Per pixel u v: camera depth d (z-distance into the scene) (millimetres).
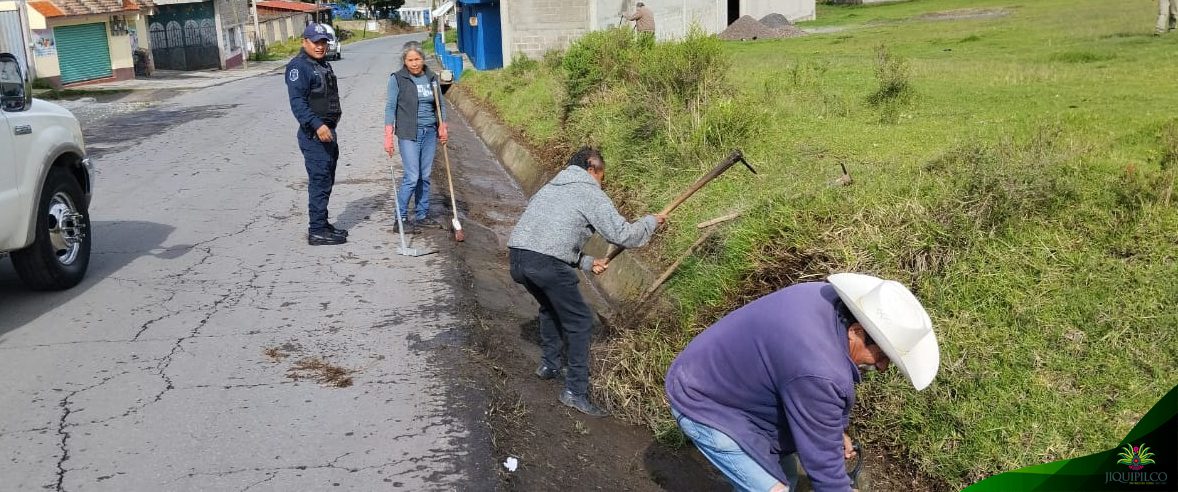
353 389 4938
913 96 11336
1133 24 21453
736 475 3352
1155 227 5340
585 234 4957
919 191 6008
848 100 11273
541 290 5016
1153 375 4320
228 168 11945
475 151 15242
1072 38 19625
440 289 6688
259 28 59438
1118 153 7160
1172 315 4590
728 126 8758
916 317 2938
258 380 5039
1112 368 4383
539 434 4723
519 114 15883
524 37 28672
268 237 8211
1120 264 5078
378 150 13562
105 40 32781
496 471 4125
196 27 41969
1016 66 14547
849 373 3035
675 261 6469
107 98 25734
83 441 4324
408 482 3996
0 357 5344
